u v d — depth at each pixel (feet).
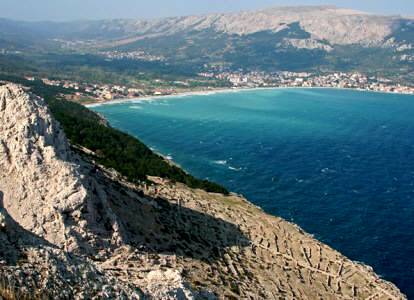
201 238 356.79
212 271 298.35
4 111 252.83
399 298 378.53
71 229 225.35
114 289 141.18
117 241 246.06
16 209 222.89
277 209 588.09
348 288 375.45
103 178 354.74
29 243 139.54
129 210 319.88
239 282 304.09
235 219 449.89
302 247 432.66
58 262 136.67
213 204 481.87
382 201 635.66
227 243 375.45
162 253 281.95
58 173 236.02
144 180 464.24
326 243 495.82
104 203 251.60
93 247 231.09
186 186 540.11
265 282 325.42
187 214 400.06
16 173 232.94
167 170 566.36
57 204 226.38
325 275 386.73
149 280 181.37
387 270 446.60
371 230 536.01
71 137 542.16
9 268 123.13
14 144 239.71
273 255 390.21
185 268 277.03
